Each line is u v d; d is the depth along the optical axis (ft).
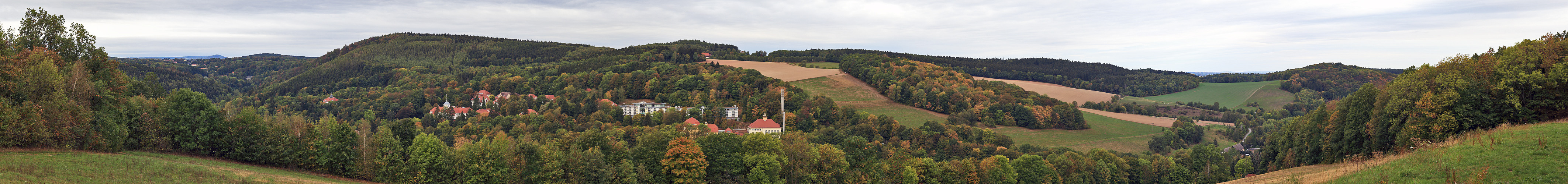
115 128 256.73
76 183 175.11
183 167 225.15
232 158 278.05
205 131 277.03
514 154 271.69
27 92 244.22
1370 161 203.82
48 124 233.96
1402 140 241.35
